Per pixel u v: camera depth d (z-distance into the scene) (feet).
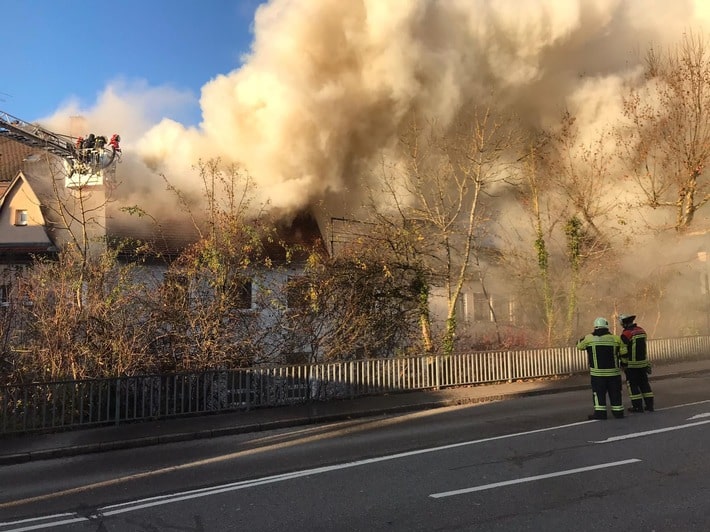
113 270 36.76
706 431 23.94
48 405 28.04
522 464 19.35
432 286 50.67
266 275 41.14
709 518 13.65
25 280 35.14
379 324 44.73
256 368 33.73
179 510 15.80
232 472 20.22
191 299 37.27
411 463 20.13
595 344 28.14
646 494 15.61
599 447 21.52
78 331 33.12
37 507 16.85
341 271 43.47
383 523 13.97
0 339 32.63
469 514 14.38
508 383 43.39
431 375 40.27
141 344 34.24
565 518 13.87
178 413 30.99
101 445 25.45
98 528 14.61
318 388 35.60
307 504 15.79
